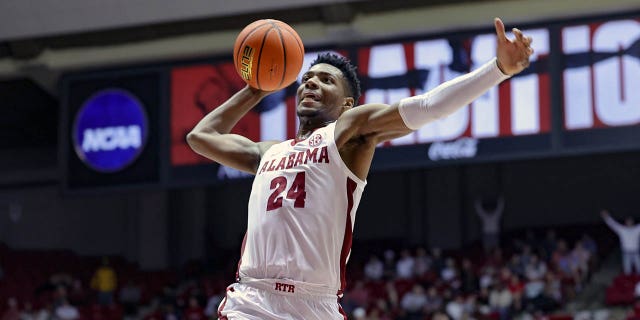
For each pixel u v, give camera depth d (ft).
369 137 11.46
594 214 78.33
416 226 80.33
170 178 55.06
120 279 74.79
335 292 11.49
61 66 62.49
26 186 85.92
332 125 11.68
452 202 78.89
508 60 10.33
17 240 85.35
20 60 62.80
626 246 60.29
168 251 81.20
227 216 84.07
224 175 54.29
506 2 53.88
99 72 57.57
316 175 11.44
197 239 81.87
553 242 64.64
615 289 57.21
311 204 11.34
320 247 11.28
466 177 80.18
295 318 11.21
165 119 55.88
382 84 53.16
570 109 49.49
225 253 81.10
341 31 56.03
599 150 48.67
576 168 79.20
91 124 57.11
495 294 54.90
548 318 51.65
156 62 56.65
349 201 11.44
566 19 50.52
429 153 50.85
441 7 55.16
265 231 11.50
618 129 48.60
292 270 11.24
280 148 12.14
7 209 85.97
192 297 63.05
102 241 84.33
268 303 11.31
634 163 78.18
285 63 12.32
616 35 49.60
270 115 52.90
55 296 64.64
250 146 12.94
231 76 55.47
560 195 79.15
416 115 10.93
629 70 48.98
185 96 55.88
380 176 82.58
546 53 50.49
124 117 56.54
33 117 76.95
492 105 50.47
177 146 55.36
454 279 61.77
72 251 84.38
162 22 58.49
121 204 84.58
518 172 79.87
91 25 59.26
